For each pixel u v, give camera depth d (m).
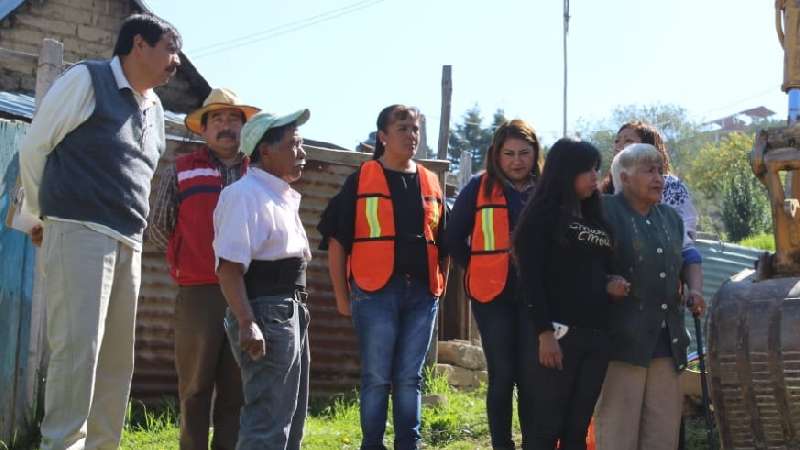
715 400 4.89
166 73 5.32
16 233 7.22
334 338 10.09
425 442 7.93
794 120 4.99
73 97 5.04
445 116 20.28
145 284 9.10
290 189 5.09
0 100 12.31
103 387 5.31
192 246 5.92
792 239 4.95
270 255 4.85
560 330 5.12
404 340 5.82
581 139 5.34
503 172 5.89
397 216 5.89
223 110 6.21
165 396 9.14
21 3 16.16
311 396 9.94
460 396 10.05
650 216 5.55
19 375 7.24
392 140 5.99
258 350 4.64
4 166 7.14
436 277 5.98
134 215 5.24
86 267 4.99
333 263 6.04
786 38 5.04
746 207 36.12
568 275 5.17
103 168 5.09
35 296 7.35
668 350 5.49
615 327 5.39
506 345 5.62
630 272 5.41
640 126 6.25
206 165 6.16
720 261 14.12
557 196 5.20
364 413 5.66
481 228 5.80
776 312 4.74
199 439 5.88
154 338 9.11
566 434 5.27
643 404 5.51
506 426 5.61
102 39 17.19
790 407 4.70
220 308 5.86
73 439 4.94
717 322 4.88
